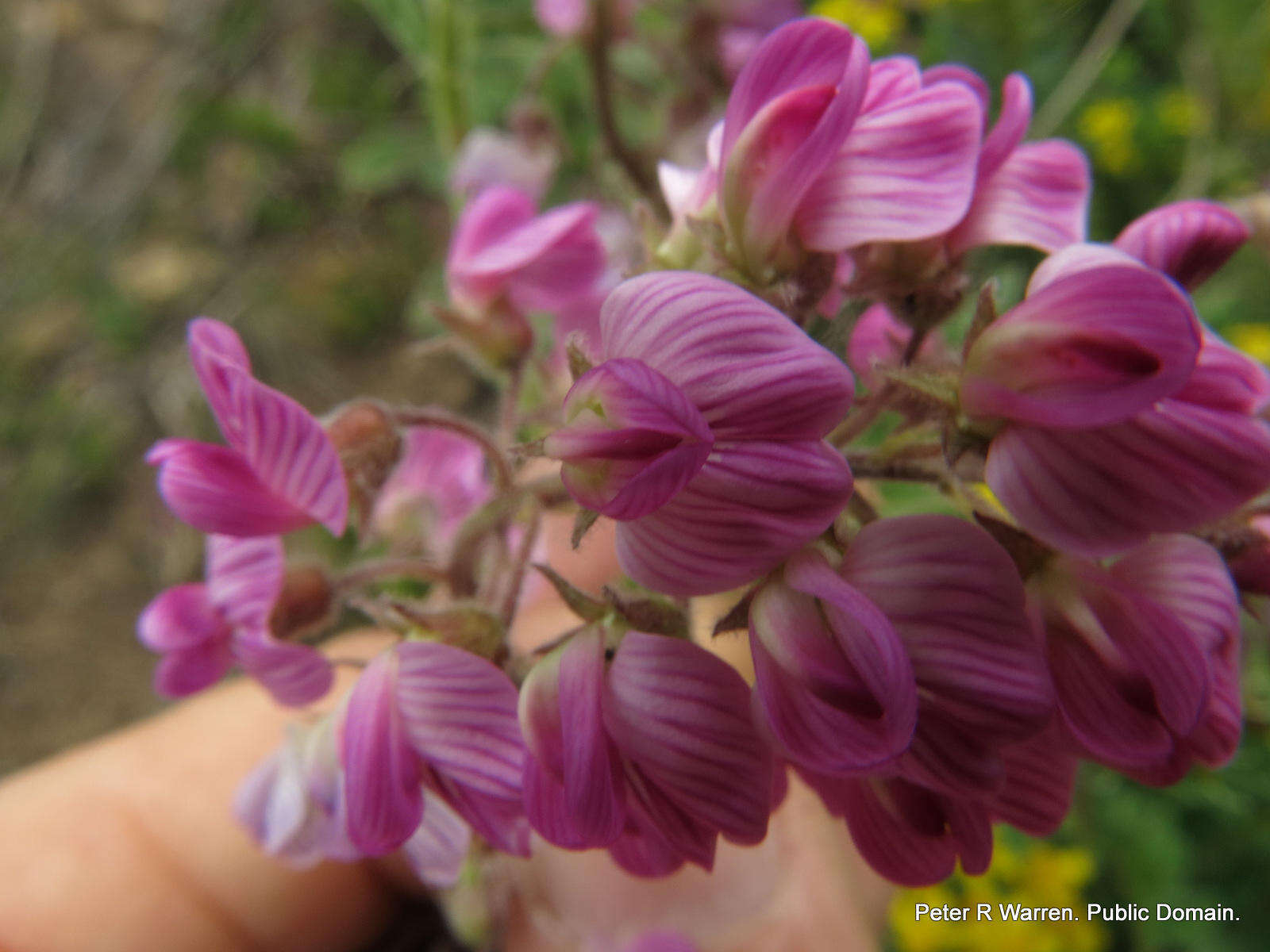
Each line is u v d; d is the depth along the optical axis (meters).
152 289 0.27
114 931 0.11
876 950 0.11
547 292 0.09
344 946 0.12
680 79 0.16
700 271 0.06
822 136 0.05
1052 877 0.15
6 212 0.29
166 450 0.07
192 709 0.12
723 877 0.10
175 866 0.11
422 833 0.08
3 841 0.11
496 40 0.20
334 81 0.27
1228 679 0.06
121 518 0.25
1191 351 0.05
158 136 0.29
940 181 0.05
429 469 0.10
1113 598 0.05
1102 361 0.05
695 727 0.05
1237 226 0.06
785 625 0.05
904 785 0.05
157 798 0.11
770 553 0.05
